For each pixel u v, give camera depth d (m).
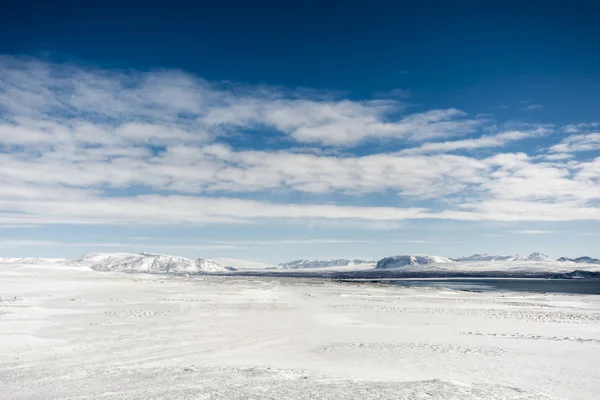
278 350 23.92
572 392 15.32
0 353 22.56
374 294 72.12
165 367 18.98
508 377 17.47
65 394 14.40
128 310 42.84
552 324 36.22
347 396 12.86
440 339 27.86
